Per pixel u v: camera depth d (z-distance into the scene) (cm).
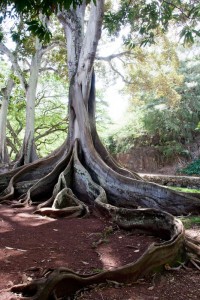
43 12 311
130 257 433
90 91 1004
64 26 1020
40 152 3050
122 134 2306
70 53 1002
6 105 1852
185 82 2191
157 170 2195
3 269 379
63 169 931
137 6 1010
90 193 830
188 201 726
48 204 782
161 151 2219
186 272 396
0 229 583
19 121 2469
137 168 2250
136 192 780
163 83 1688
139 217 557
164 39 1469
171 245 402
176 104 2014
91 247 481
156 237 518
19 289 319
